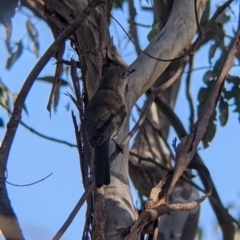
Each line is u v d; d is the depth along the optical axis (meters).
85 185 9.00
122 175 9.19
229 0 9.95
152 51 10.42
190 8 10.92
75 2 10.22
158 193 8.71
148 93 15.21
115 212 8.70
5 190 6.92
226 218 14.78
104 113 9.66
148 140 16.39
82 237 8.62
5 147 7.38
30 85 7.67
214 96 9.50
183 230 14.15
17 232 6.29
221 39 14.75
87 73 10.23
